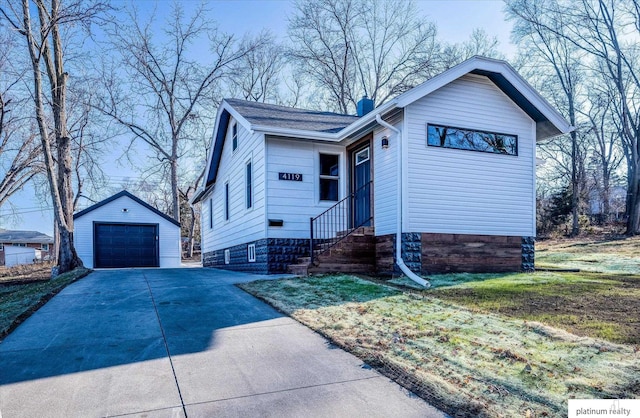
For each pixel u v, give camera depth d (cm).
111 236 1919
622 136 2469
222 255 1438
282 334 441
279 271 959
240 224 1195
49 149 1162
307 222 999
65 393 300
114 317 514
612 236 1966
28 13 1108
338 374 335
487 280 771
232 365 355
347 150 1052
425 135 857
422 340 403
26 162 2073
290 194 986
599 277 830
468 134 901
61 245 1170
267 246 952
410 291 646
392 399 291
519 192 948
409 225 832
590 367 325
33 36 1147
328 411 273
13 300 657
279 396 296
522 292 638
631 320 460
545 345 377
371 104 1305
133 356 376
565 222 2505
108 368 348
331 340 417
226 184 1409
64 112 1273
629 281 765
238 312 535
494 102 932
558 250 1573
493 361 346
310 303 566
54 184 1167
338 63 2550
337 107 2628
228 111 1242
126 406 280
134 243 1956
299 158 1002
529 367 328
